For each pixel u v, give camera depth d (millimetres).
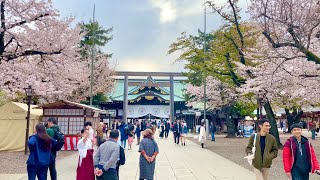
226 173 13250
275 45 15102
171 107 71125
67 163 16000
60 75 25734
